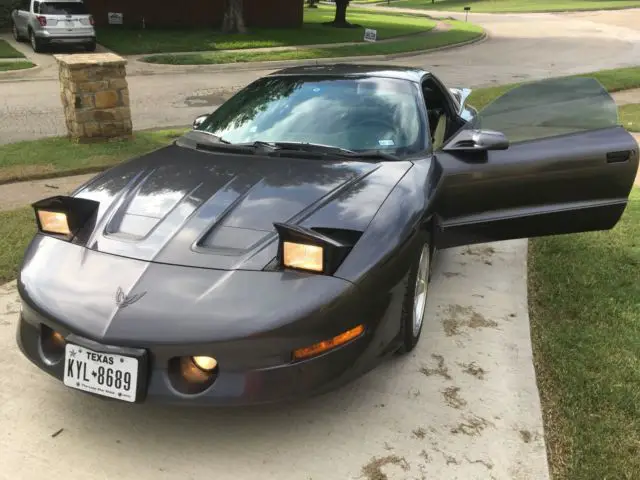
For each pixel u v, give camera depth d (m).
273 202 2.69
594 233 4.68
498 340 3.18
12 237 4.50
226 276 2.29
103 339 2.18
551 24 35.94
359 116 3.51
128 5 23.61
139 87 13.20
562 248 4.42
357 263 2.38
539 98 4.10
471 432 2.49
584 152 3.56
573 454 2.35
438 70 16.41
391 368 2.93
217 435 2.48
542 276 3.97
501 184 3.46
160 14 24.23
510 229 3.63
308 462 2.33
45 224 2.70
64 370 2.29
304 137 3.42
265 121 3.61
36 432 2.48
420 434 2.48
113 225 2.64
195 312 2.18
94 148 7.40
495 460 2.34
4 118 9.65
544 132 3.74
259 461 2.33
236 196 2.76
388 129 3.41
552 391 2.77
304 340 2.21
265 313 2.18
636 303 3.55
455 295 3.70
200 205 2.69
